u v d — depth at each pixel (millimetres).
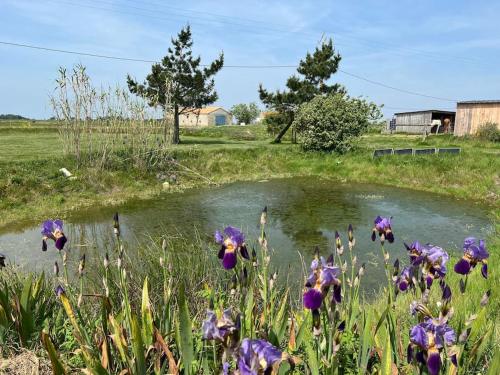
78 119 17562
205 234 11391
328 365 2689
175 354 3346
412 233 11836
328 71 31359
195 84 27891
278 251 9867
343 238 11203
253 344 1884
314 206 15430
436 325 2312
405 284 3051
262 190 18750
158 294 4844
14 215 13438
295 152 26031
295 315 3791
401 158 22469
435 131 49438
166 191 18031
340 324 2709
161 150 20406
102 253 9148
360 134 26078
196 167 21797
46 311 4273
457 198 17125
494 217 13711
